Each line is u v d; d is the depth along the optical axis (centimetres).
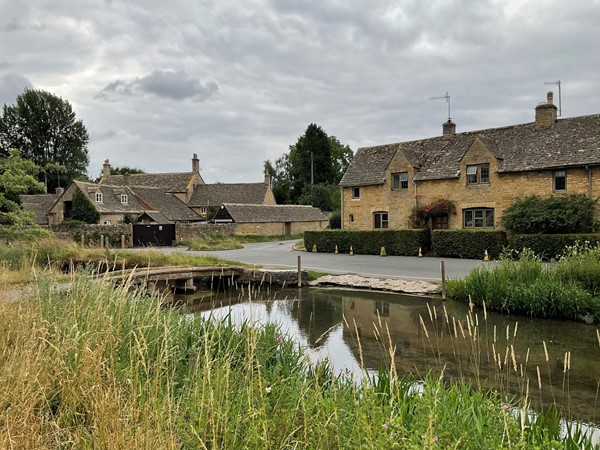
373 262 2423
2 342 383
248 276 1953
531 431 362
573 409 598
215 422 288
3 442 247
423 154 3303
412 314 1275
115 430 257
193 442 273
